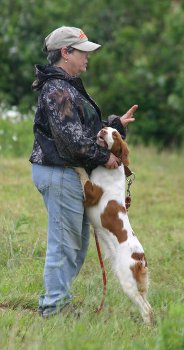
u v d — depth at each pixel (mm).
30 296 8930
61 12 24234
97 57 23562
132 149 21516
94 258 11039
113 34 23844
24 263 10445
